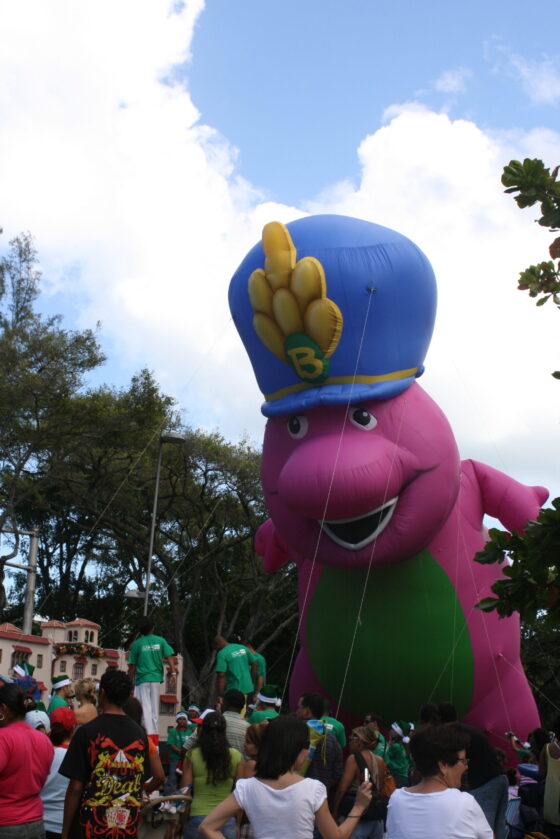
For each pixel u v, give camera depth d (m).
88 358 28.70
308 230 11.80
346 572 12.10
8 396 27.30
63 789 5.86
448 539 12.11
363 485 10.82
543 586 7.42
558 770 6.52
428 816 4.03
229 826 5.88
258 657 11.24
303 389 11.78
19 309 29.30
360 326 11.38
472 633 11.99
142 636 10.32
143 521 33.34
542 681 32.28
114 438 29.88
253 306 11.71
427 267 12.02
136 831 4.95
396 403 11.58
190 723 11.31
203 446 31.22
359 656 11.91
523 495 12.80
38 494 31.78
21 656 13.52
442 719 7.21
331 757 7.11
